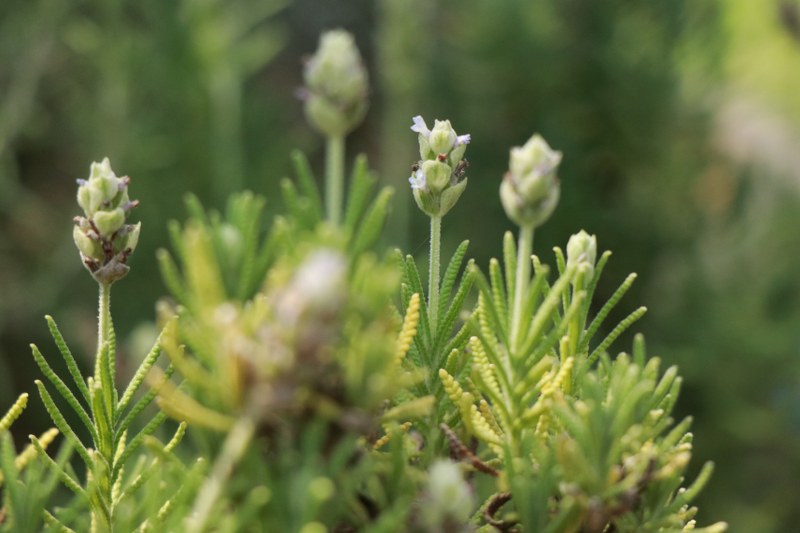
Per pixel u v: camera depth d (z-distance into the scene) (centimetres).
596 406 44
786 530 196
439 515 43
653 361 46
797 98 232
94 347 208
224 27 201
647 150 199
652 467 45
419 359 48
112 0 198
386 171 195
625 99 195
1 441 44
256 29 246
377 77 271
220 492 42
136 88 199
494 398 46
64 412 174
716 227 205
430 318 48
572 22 196
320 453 43
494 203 193
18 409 46
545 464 45
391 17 188
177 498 44
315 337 41
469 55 197
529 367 47
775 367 197
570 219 189
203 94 196
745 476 199
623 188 202
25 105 208
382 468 44
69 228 226
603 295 196
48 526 46
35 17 207
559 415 45
